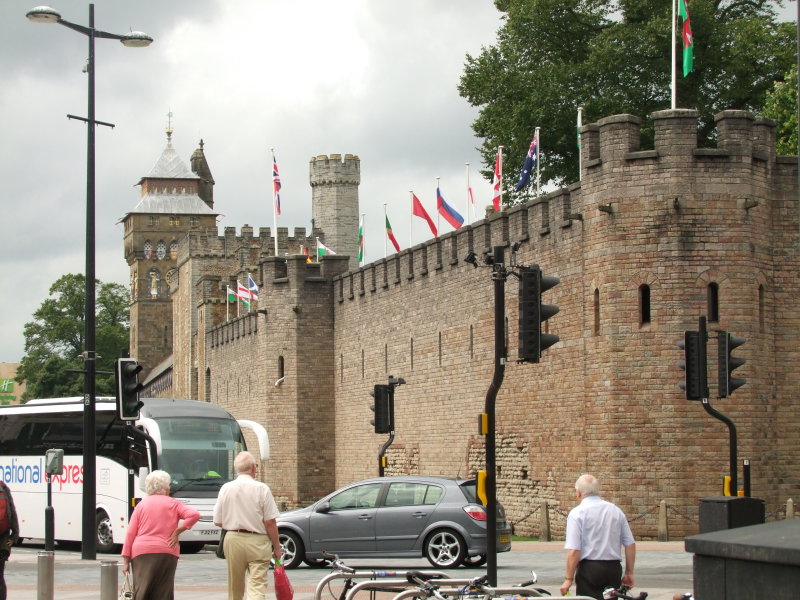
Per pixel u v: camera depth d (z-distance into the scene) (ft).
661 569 102.12
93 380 128.67
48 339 601.21
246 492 72.54
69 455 153.17
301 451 244.63
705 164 138.72
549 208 163.22
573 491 156.35
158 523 72.38
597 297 144.46
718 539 38.63
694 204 138.51
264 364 251.19
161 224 547.08
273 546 72.84
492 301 180.55
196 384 377.30
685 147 138.82
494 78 232.32
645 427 139.44
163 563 72.08
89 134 131.44
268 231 393.70
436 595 55.47
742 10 233.14
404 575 62.13
